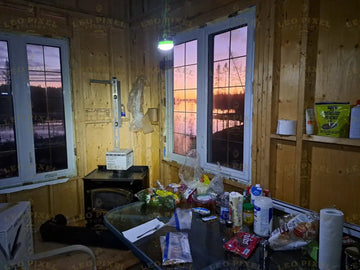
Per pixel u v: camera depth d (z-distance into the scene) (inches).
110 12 122.3
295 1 69.2
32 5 101.8
